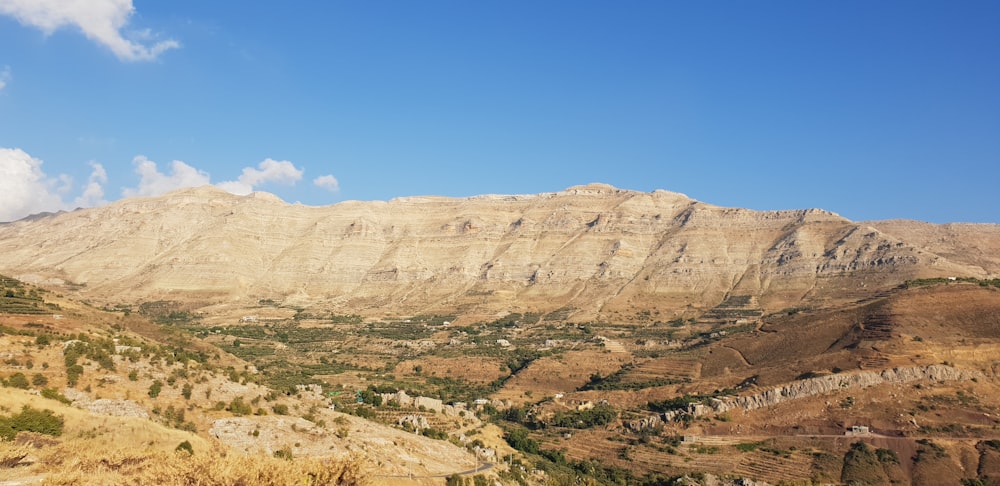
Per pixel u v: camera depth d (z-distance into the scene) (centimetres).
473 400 19875
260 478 4866
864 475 13412
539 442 16575
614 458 15338
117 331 13450
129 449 7106
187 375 10775
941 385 16212
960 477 13162
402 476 9750
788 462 14238
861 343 18875
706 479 13562
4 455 6009
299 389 14550
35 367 9619
